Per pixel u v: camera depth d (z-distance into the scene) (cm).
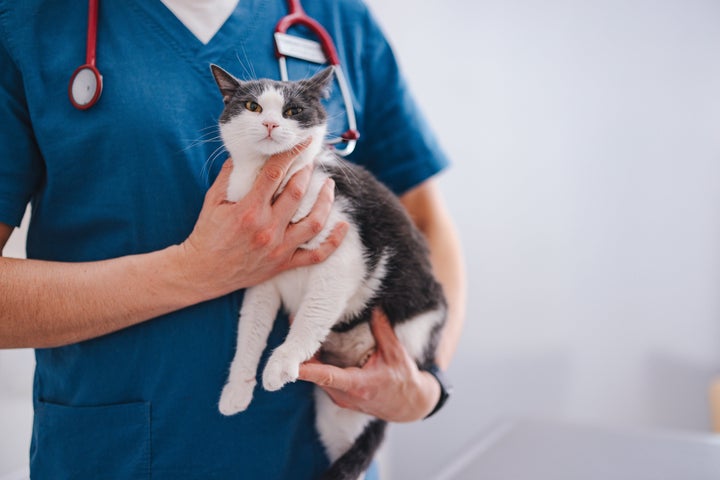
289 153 88
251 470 90
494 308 267
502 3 257
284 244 84
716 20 235
